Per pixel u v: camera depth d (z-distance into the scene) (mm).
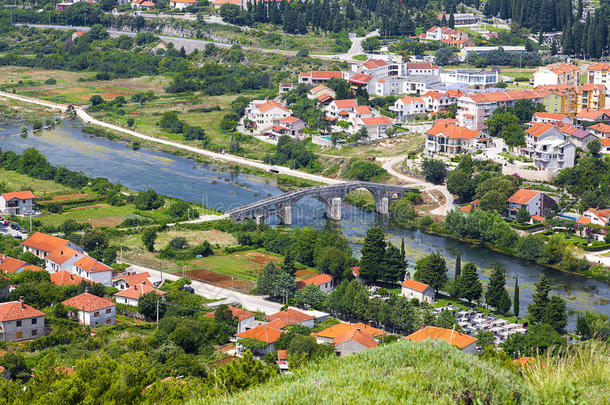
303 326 178000
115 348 157250
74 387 104750
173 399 108625
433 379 80062
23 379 142750
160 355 154750
